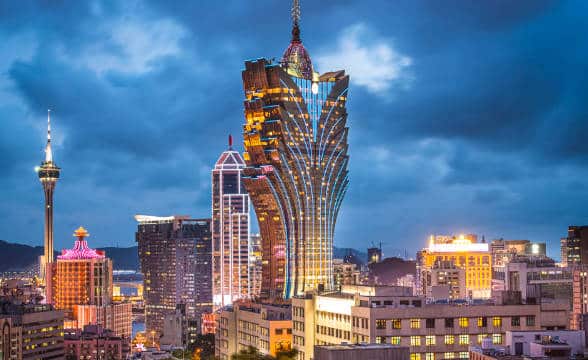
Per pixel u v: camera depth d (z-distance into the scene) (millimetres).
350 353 156750
